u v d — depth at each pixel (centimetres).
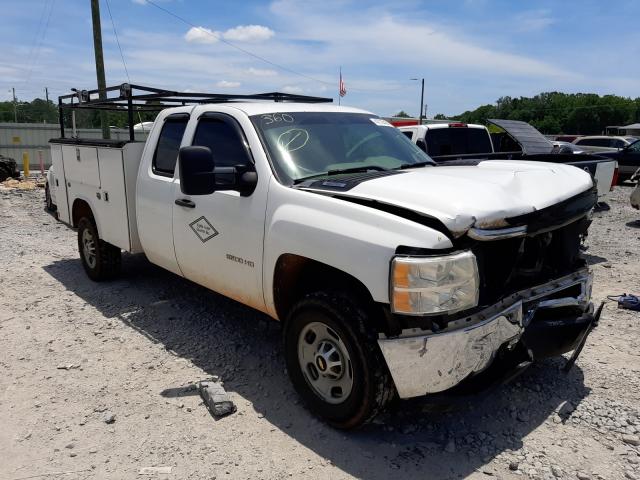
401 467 307
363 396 313
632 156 1862
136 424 349
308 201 346
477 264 299
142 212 509
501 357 325
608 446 324
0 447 326
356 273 307
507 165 420
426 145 1006
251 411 365
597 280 651
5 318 531
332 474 302
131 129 549
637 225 1045
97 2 1781
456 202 299
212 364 432
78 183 625
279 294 376
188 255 456
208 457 316
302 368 355
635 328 495
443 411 312
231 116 428
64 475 301
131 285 626
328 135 427
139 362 435
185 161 353
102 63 1822
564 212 336
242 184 384
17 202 1318
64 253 796
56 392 389
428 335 291
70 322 520
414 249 286
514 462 309
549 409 364
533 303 336
